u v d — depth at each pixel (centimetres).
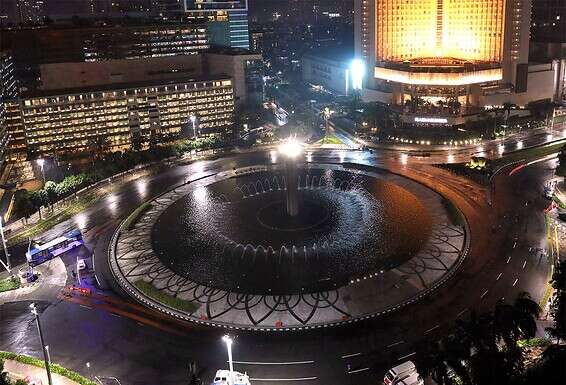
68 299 14388
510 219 17912
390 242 16575
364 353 11856
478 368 9800
